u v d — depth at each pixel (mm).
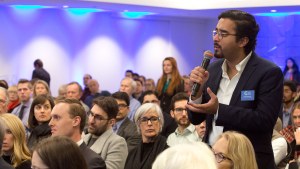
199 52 15828
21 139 4086
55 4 12625
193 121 2932
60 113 3951
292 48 13867
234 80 2783
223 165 2746
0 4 12977
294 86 7125
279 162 4441
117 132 5691
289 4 11320
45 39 13844
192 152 1677
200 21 15695
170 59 8523
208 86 2861
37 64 12953
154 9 13070
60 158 2434
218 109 2670
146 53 15211
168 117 6102
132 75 12703
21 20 13547
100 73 14594
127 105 5820
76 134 3963
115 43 14766
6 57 13398
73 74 14227
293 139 4809
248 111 2664
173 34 15445
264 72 2723
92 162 3783
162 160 1676
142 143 4531
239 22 2701
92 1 11812
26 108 7527
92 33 14438
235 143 2738
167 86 8508
